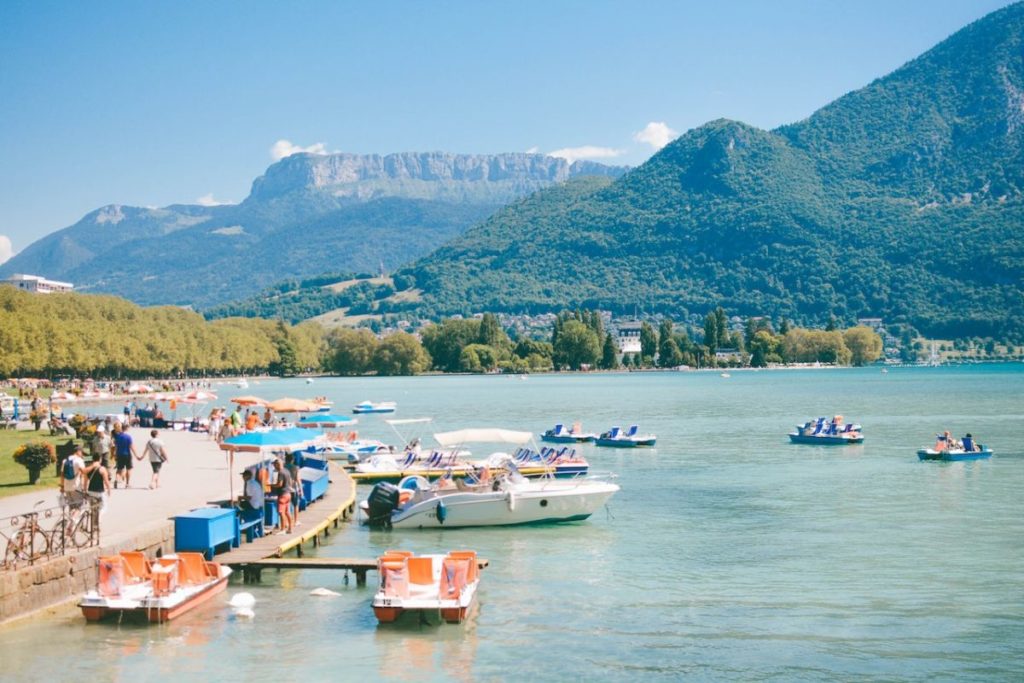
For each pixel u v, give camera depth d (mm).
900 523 51031
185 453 72250
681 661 29906
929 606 35312
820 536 47594
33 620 32094
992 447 89250
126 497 47844
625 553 43875
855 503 57469
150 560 36562
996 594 36750
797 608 35125
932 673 29031
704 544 45812
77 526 34562
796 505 56844
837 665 29625
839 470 73250
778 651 30750
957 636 32062
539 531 49062
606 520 52094
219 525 39406
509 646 31172
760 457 82562
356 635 32094
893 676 28797
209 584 35594
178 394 118125
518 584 38500
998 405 155125
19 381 180000
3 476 53594
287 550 41812
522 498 49969
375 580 39000
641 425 119812
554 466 68125
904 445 92188
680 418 131500
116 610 32688
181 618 33500
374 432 109812
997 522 51156
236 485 52656
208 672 28781
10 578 31125
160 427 99000
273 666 29328
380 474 66625
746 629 32812
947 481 66750
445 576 33500
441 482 51250
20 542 31984
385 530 49312
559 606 35438
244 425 84938
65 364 190875
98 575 33219
